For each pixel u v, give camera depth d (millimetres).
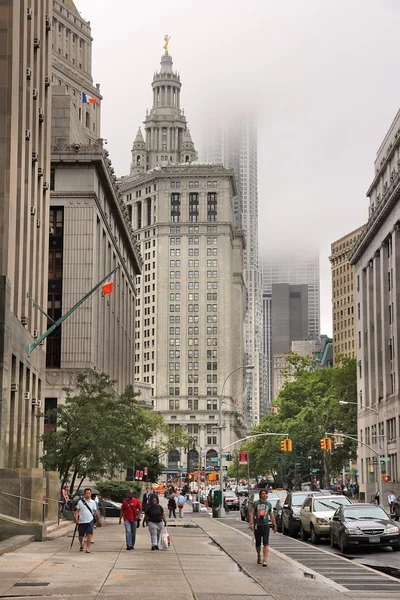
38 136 53781
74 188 79812
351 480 168500
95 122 155625
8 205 40938
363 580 22328
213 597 17906
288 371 134500
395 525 33125
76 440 52844
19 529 33281
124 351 114188
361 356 120188
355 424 122375
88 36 155125
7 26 41781
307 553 31500
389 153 109625
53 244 79500
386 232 103688
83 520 28328
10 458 43656
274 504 51000
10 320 40750
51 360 78125
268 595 18531
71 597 17297
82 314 78188
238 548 31969
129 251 116500
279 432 119812
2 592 17969
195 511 81875
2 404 38969
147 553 28844
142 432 60688
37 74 51812
